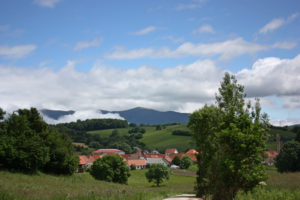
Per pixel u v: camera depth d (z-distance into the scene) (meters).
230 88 24.72
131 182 94.12
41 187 34.59
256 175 17.95
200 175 27.66
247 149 18.19
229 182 19.59
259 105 22.05
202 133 26.78
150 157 173.25
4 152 47.47
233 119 19.80
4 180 36.00
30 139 52.22
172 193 38.38
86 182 53.72
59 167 60.94
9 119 54.22
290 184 31.33
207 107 27.70
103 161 80.56
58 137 65.00
